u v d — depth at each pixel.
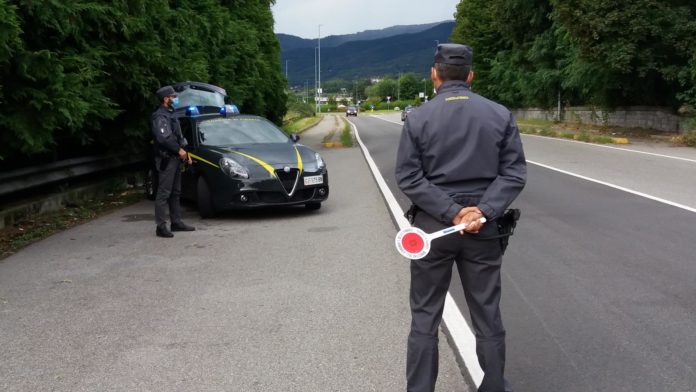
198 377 4.10
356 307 5.45
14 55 7.98
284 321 5.13
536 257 6.96
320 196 10.20
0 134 8.67
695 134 21.48
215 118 11.25
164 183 8.59
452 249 3.29
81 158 11.88
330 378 4.05
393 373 4.10
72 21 9.23
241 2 23.59
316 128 47.56
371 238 8.25
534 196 11.15
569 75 32.62
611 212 9.47
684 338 4.59
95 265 7.09
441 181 3.31
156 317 5.28
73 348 4.63
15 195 10.96
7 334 4.94
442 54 3.43
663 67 24.17
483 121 3.30
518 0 39.78
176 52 12.89
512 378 4.02
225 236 8.65
